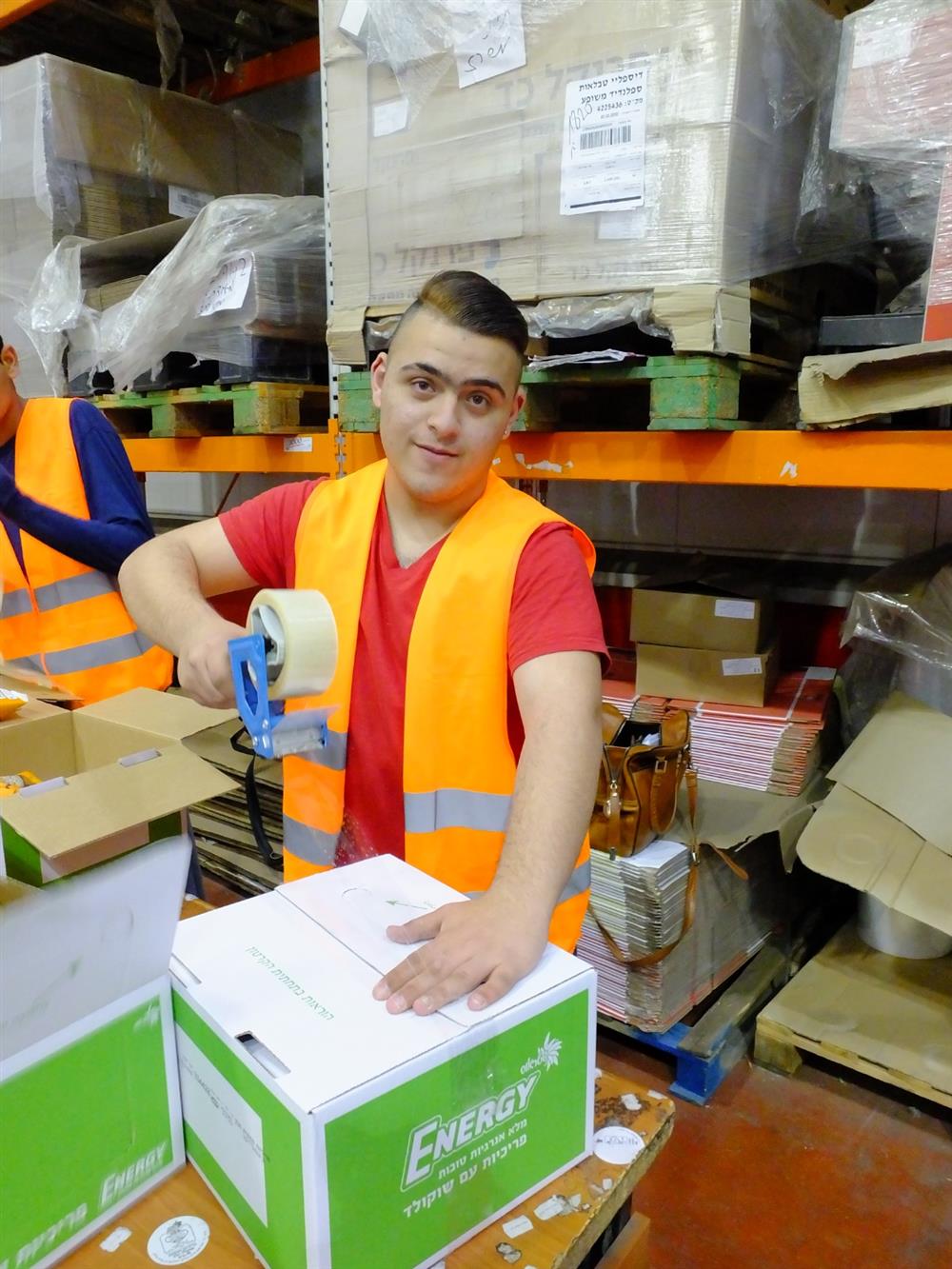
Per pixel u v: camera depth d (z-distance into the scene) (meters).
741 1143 1.79
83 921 0.61
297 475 3.65
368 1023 0.67
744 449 1.63
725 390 1.62
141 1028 0.69
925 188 1.45
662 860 1.87
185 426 2.40
